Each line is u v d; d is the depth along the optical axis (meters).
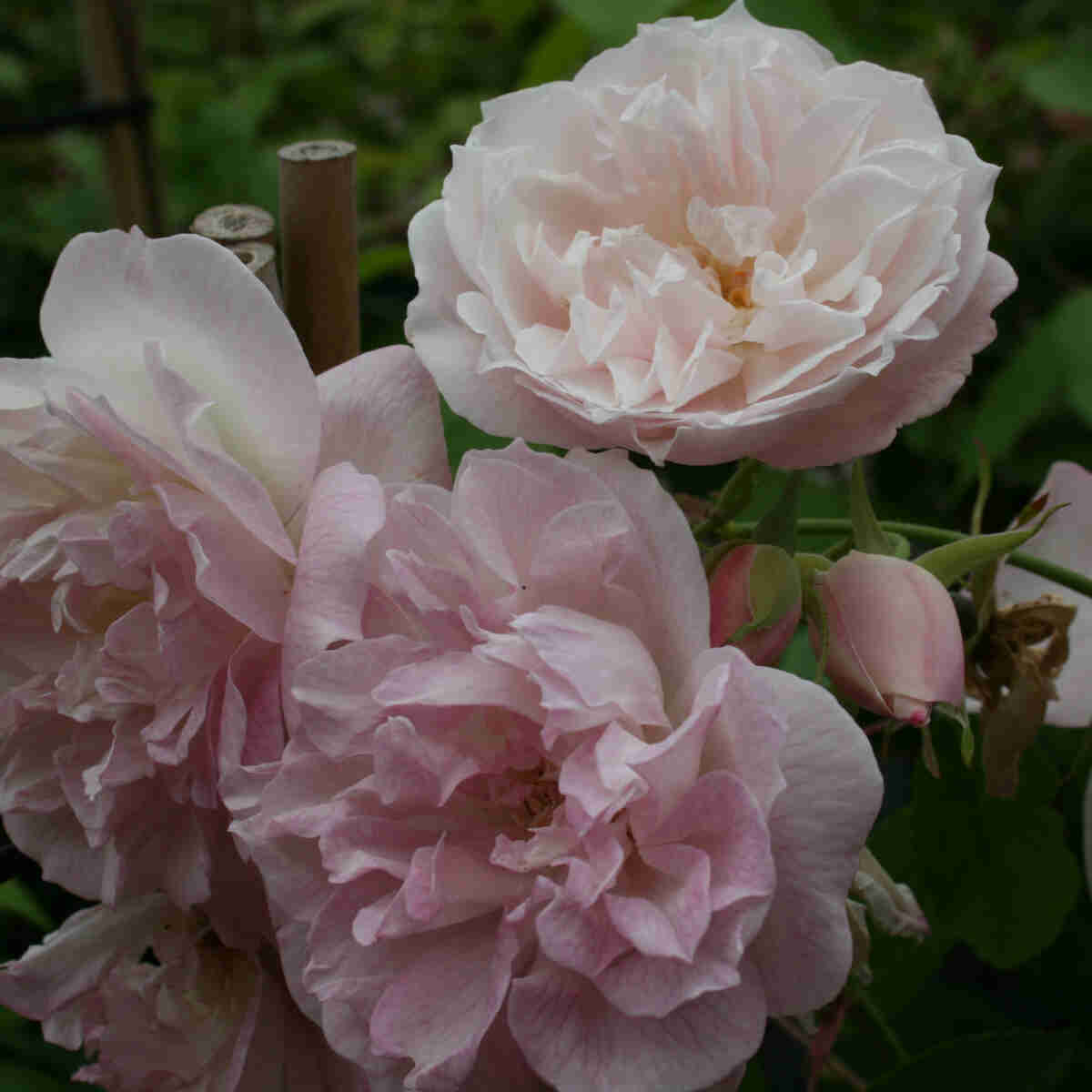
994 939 0.39
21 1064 0.44
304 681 0.29
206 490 0.31
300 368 0.31
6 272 0.80
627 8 0.48
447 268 0.32
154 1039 0.34
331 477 0.31
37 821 0.34
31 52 1.08
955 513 0.60
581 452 0.30
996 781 0.37
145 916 0.35
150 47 1.02
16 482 0.32
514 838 0.30
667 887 0.28
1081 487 0.39
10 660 0.33
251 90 0.89
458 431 0.39
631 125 0.31
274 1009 0.33
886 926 0.32
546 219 0.32
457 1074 0.28
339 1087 0.33
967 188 0.31
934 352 0.31
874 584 0.31
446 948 0.30
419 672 0.29
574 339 0.31
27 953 0.34
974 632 0.37
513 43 1.00
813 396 0.29
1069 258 0.67
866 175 0.30
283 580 0.31
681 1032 0.28
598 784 0.28
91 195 0.80
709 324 0.30
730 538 0.34
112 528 0.30
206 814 0.32
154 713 0.32
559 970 0.28
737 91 0.32
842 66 0.32
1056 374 0.59
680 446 0.30
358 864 0.29
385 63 1.03
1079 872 0.38
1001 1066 0.38
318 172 0.35
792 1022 0.35
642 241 0.31
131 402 0.31
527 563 0.29
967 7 0.72
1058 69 0.62
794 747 0.28
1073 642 0.40
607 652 0.28
